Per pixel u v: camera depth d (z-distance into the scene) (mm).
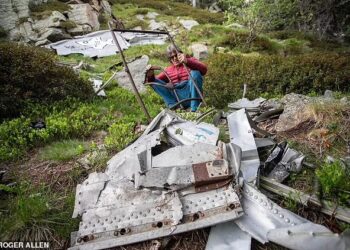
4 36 13008
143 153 2750
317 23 16109
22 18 13672
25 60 5684
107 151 3633
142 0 22719
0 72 5234
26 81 5398
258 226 2330
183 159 2658
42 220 2613
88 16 15836
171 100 4859
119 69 8758
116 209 2516
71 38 13852
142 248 2385
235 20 16656
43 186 3092
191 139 2977
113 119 4840
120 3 22031
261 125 4008
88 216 2521
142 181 2551
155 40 14961
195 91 4660
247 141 2998
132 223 2422
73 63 9508
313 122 3754
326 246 2084
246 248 2244
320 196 2621
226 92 7312
